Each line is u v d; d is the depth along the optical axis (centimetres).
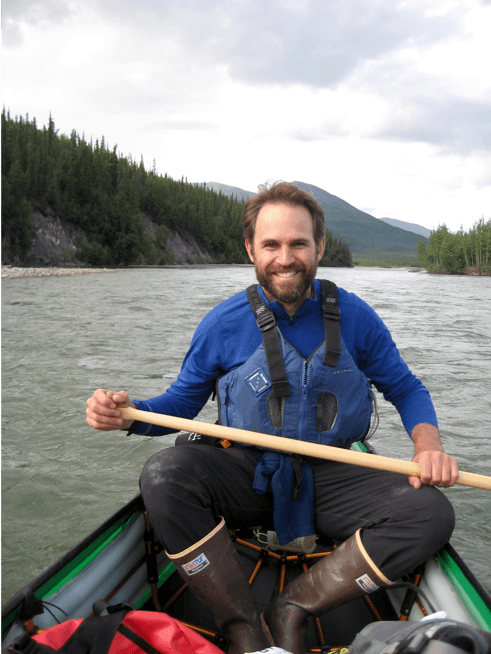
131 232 8438
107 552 158
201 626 166
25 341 989
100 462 432
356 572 139
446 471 140
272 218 157
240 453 163
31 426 508
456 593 141
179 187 11938
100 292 2402
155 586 177
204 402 185
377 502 148
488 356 861
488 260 7438
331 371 157
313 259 160
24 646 114
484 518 338
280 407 159
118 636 122
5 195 6425
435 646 77
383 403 569
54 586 139
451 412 548
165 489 141
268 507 164
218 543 140
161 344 961
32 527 337
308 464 160
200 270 6338
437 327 1233
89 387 650
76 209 7731
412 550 137
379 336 172
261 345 162
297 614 143
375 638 104
